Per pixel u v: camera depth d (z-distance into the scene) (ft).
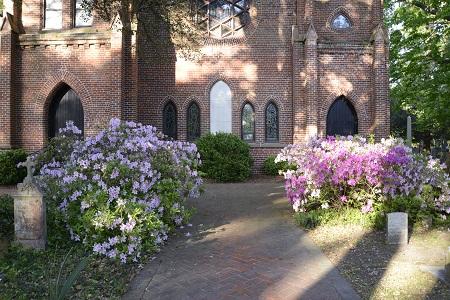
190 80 67.77
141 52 65.92
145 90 67.41
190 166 32.09
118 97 60.18
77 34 60.49
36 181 26.35
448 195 30.89
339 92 66.59
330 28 68.54
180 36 63.26
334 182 31.27
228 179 59.26
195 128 68.39
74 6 63.77
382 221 28.89
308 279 20.03
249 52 68.18
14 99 61.57
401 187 30.86
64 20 63.16
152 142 29.32
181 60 67.77
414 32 65.57
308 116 64.34
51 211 25.99
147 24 62.54
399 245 25.46
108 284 19.75
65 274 20.95
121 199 24.22
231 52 68.13
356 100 66.69
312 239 27.02
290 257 23.49
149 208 25.20
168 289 19.06
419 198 30.01
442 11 58.03
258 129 67.97
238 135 67.72
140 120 67.26
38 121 61.98
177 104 67.67
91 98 60.49
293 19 68.44
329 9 68.74
